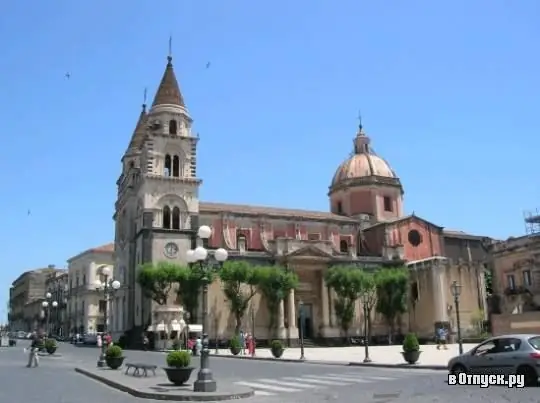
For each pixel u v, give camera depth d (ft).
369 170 298.97
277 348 157.07
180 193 230.89
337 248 273.75
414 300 264.72
